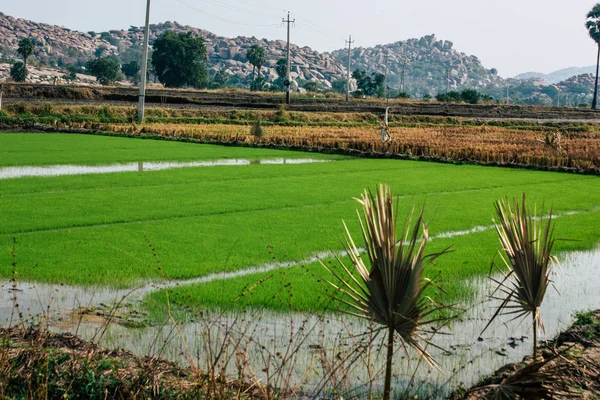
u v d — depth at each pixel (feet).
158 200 81.61
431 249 57.62
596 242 63.57
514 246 24.21
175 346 32.50
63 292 42.63
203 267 49.39
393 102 363.76
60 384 24.58
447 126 269.03
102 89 291.58
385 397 18.10
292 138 173.06
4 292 42.14
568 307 42.68
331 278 46.24
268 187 95.71
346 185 99.81
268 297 41.50
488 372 30.45
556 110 380.17
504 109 364.99
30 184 92.27
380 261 17.76
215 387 21.98
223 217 71.41
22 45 530.27
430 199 88.94
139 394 23.94
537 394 19.99
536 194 96.43
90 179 98.89
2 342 26.81
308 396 26.68
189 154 140.15
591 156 140.26
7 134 176.14
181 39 496.23
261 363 30.19
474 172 124.88
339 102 339.57
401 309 17.58
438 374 30.09
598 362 29.53
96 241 57.88
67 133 186.50
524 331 37.06
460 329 37.17
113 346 32.32
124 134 181.37
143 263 50.14
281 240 59.82
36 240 57.82
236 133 188.85
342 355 31.24
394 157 150.10
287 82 304.30
